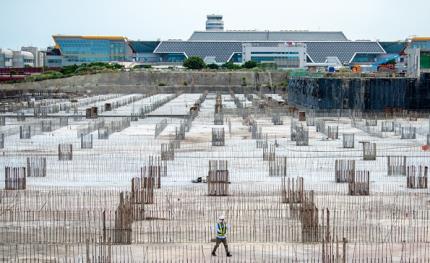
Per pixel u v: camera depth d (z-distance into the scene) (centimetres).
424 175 8662
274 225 6625
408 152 11625
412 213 7144
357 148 12106
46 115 18725
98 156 11112
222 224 5722
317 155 11262
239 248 5956
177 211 7181
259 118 18038
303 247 6000
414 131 13788
